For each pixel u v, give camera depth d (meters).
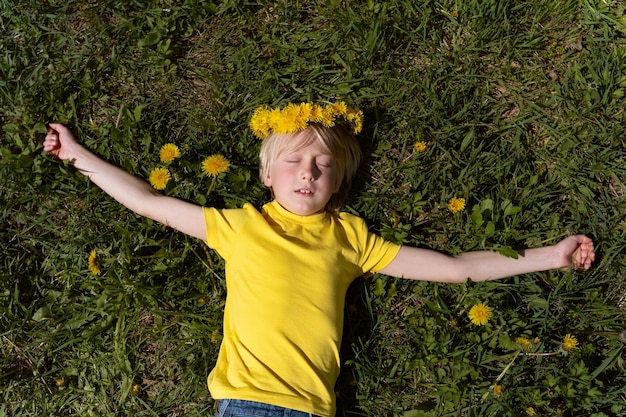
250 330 2.11
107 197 2.42
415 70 2.51
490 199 2.37
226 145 2.45
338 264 2.21
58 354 2.38
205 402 2.35
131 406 2.37
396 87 2.50
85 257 2.40
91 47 2.51
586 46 2.55
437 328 2.31
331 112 2.22
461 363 2.28
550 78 2.54
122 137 2.40
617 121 2.47
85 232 2.42
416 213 2.44
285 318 2.10
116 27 2.51
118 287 2.32
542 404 2.25
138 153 2.44
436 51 2.54
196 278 2.40
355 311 2.38
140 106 2.42
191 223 2.24
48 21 2.52
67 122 2.44
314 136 2.21
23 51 2.47
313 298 2.14
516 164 2.45
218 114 2.49
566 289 2.36
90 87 2.47
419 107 2.48
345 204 2.44
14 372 2.36
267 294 2.12
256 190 2.40
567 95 2.49
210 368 2.34
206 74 2.52
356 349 2.34
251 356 2.08
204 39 2.56
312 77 2.50
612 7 2.55
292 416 2.02
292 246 2.18
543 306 2.35
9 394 2.35
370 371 2.32
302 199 2.17
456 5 2.53
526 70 2.54
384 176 2.48
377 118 2.47
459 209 2.33
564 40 2.56
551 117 2.50
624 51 2.51
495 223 2.36
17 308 2.37
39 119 2.43
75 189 2.42
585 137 2.47
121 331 2.35
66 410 2.37
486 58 2.54
